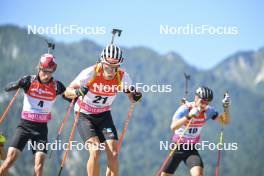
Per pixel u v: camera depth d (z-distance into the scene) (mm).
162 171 25094
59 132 23344
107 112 22438
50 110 23000
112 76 21312
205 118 24203
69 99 23000
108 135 21766
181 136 23406
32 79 22656
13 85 22594
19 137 22516
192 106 23656
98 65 21250
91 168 21109
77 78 21578
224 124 24734
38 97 22625
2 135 23188
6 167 22125
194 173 23562
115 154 21344
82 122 22031
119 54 20953
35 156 22438
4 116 23938
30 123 22641
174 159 24625
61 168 22484
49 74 22422
